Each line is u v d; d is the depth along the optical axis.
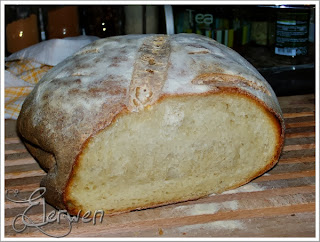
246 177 0.35
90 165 0.31
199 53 0.34
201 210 0.32
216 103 0.32
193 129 0.32
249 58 0.52
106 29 0.58
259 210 0.32
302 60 0.51
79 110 0.30
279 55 0.51
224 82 0.32
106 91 0.30
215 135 0.33
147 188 0.33
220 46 0.38
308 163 0.38
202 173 0.33
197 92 0.31
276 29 0.51
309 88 0.52
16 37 0.58
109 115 0.30
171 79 0.31
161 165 0.32
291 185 0.34
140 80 0.31
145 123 0.31
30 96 0.35
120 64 0.33
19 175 0.37
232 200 0.33
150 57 0.34
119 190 0.32
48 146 0.30
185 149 0.32
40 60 0.51
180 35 0.39
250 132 0.33
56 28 0.59
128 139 0.31
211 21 0.54
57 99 0.31
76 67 0.34
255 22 0.56
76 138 0.29
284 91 0.51
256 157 0.34
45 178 0.32
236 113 0.32
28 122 0.32
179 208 0.32
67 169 0.30
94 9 0.58
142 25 0.56
